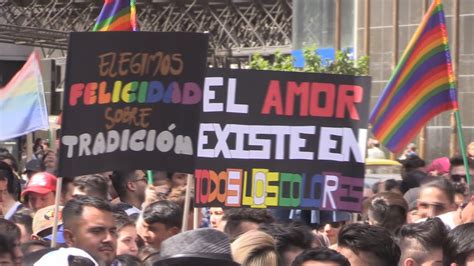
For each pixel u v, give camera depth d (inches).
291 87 377.4
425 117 488.7
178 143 336.5
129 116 334.0
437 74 486.3
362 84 382.9
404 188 535.8
